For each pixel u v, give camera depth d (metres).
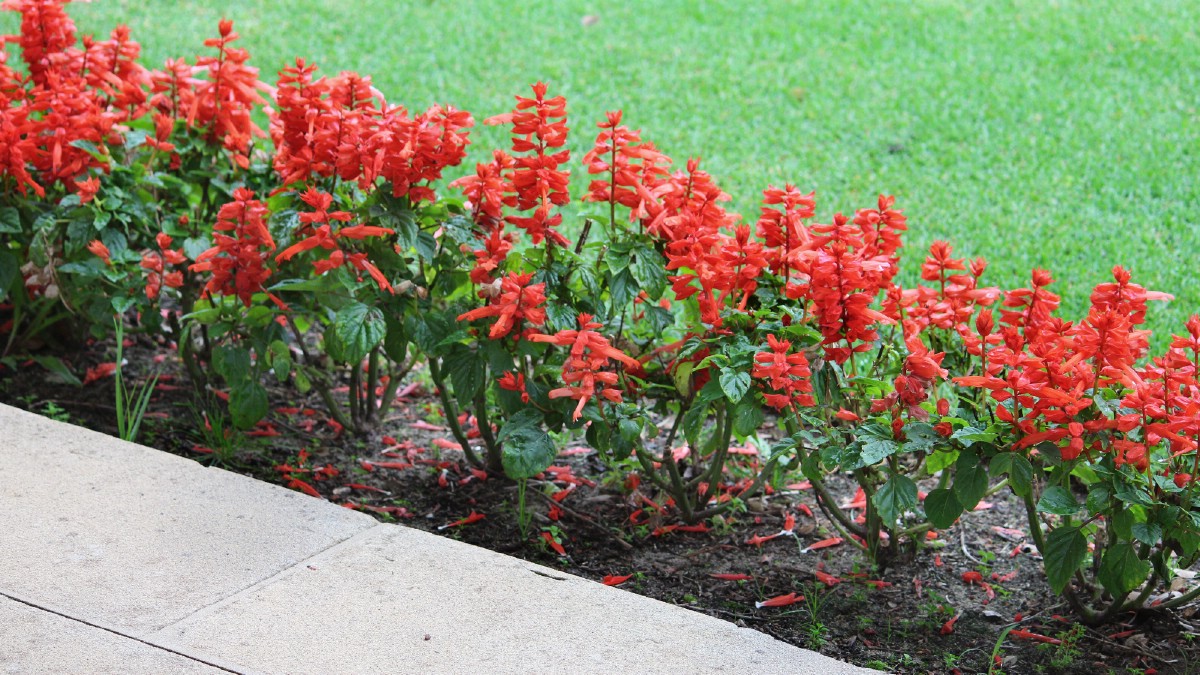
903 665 3.04
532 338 3.14
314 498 3.33
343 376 4.76
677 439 4.13
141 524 3.16
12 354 4.69
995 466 2.89
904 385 3.02
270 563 2.99
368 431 4.32
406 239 3.49
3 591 2.84
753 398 3.22
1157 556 3.04
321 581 2.91
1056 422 2.87
